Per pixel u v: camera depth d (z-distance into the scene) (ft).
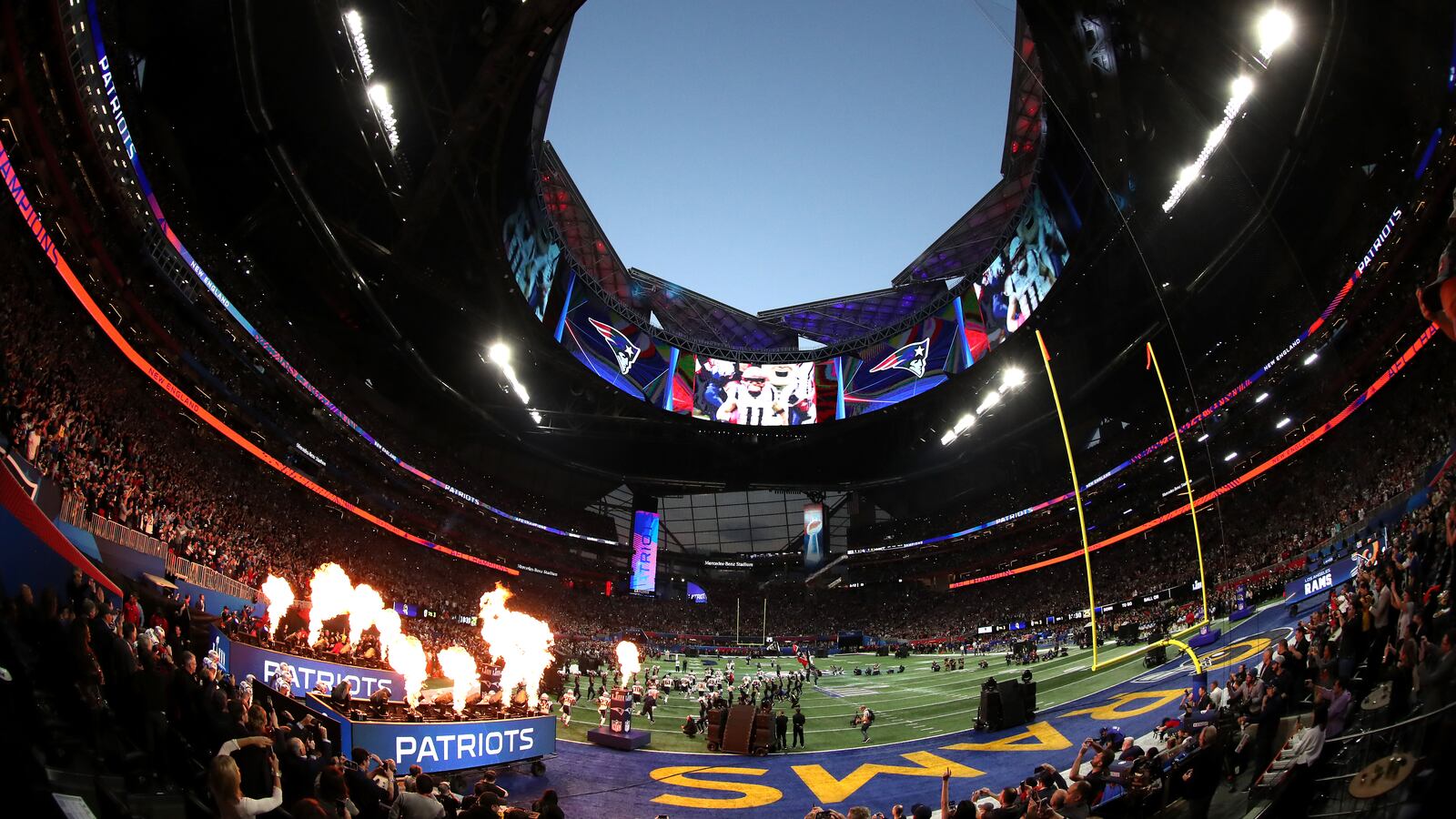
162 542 81.92
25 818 21.70
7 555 36.47
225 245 151.74
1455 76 96.68
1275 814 32.04
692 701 144.66
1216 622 131.95
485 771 67.31
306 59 135.74
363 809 40.52
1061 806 39.37
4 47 74.28
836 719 118.62
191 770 34.53
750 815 63.52
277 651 75.31
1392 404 127.24
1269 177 142.51
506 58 151.74
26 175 84.33
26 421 70.49
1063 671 135.95
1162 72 141.18
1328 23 110.32
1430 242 111.55
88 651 31.12
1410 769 24.02
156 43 112.57
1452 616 32.24
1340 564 102.17
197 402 133.69
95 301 102.68
